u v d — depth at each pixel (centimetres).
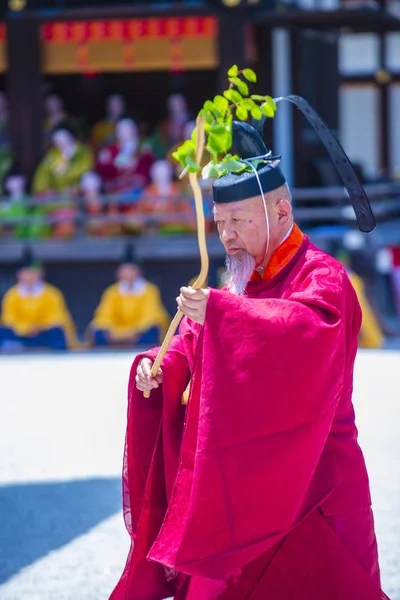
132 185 3456
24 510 1400
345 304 729
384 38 5366
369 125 5512
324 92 3959
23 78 3494
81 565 1180
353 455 768
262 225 748
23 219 3416
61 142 3519
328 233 3403
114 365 2569
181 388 803
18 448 1734
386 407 1933
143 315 3022
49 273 3422
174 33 3353
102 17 3359
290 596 752
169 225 3353
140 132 3756
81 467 1614
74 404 2083
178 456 797
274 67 3456
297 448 704
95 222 3422
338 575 748
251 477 700
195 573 711
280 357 693
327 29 3478
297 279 743
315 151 3762
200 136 701
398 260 3438
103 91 4162
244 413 696
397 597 1038
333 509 755
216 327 699
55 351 2994
